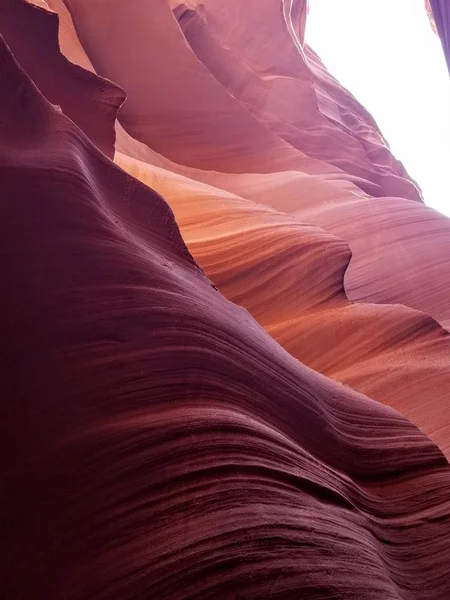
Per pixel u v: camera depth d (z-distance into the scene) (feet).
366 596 8.05
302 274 24.62
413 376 19.72
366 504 10.94
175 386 8.35
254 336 11.90
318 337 22.35
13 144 9.21
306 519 8.39
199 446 7.81
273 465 8.75
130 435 7.23
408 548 10.73
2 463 6.20
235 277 23.36
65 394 7.08
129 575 6.16
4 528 5.85
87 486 6.54
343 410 13.28
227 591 6.64
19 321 7.28
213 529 7.06
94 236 9.01
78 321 7.84
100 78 18.16
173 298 9.64
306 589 7.33
